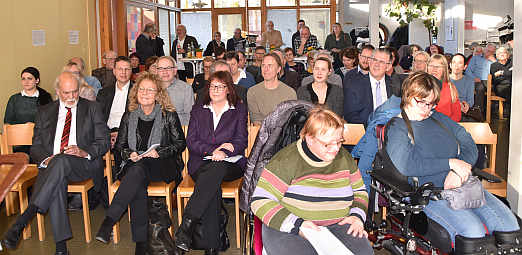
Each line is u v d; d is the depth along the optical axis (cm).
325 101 440
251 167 287
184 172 390
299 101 275
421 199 267
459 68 531
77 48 746
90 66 790
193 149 353
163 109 367
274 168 233
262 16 1413
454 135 294
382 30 1516
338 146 224
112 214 315
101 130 377
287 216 224
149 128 363
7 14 551
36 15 620
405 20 1460
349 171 240
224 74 358
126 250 349
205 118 360
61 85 373
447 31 1369
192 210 309
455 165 271
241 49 1176
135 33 1039
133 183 322
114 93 481
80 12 756
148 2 1118
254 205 232
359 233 231
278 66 443
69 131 377
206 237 319
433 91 280
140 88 359
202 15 1420
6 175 198
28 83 480
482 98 832
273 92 448
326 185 234
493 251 256
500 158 593
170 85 465
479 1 1397
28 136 400
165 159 356
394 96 331
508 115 830
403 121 286
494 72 859
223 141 355
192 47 1045
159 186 347
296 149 235
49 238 372
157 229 321
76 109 381
